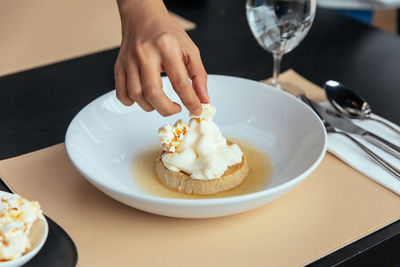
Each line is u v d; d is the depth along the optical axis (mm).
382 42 1035
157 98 641
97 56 950
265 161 732
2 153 743
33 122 801
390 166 709
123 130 754
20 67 911
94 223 647
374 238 641
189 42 674
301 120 742
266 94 784
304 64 960
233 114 793
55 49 960
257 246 626
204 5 1135
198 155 690
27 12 1061
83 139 708
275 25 806
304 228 646
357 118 812
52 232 609
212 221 654
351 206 674
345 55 988
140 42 652
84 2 1112
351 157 735
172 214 613
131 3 690
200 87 678
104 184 608
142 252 618
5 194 611
